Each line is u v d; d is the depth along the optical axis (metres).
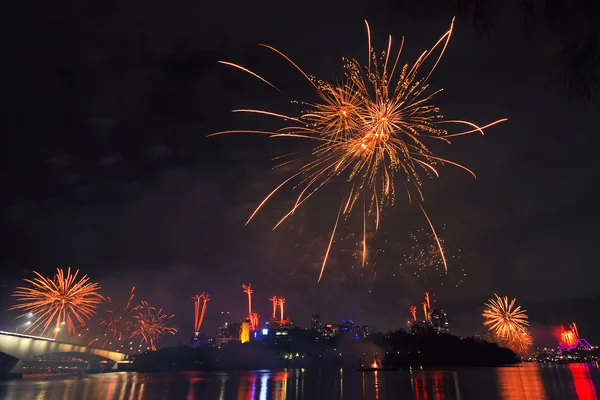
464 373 193.88
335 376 183.12
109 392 94.69
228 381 143.50
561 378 135.75
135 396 86.19
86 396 84.94
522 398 76.19
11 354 137.00
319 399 82.38
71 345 172.12
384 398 82.25
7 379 137.50
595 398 73.75
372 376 178.38
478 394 85.94
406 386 113.25
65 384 119.94
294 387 114.31
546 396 79.06
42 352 150.75
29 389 101.00
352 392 97.12
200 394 92.25
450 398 79.12
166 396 86.94
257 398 84.56
